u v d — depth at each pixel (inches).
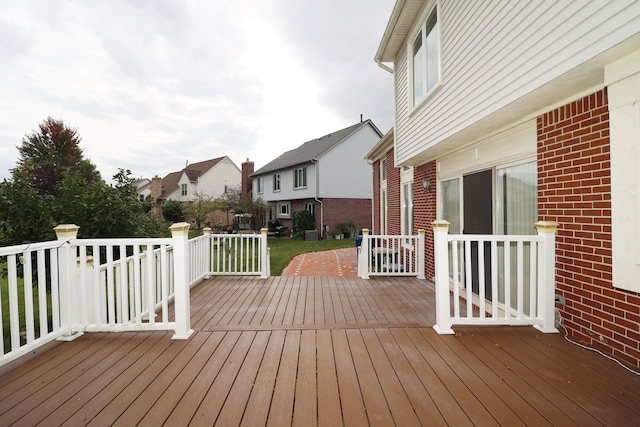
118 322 126.2
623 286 95.8
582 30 90.6
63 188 192.2
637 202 90.7
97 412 74.0
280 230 800.3
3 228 172.6
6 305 236.1
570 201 117.7
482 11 141.9
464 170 202.2
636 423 69.1
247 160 1041.5
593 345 108.7
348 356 103.0
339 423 69.9
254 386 85.0
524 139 145.5
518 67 118.0
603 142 104.3
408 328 128.5
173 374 91.5
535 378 88.4
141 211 225.0
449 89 175.0
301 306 169.3
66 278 118.0
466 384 85.5
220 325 136.4
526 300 146.1
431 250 241.0
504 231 164.6
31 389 83.7
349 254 456.4
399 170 351.9
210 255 276.7
